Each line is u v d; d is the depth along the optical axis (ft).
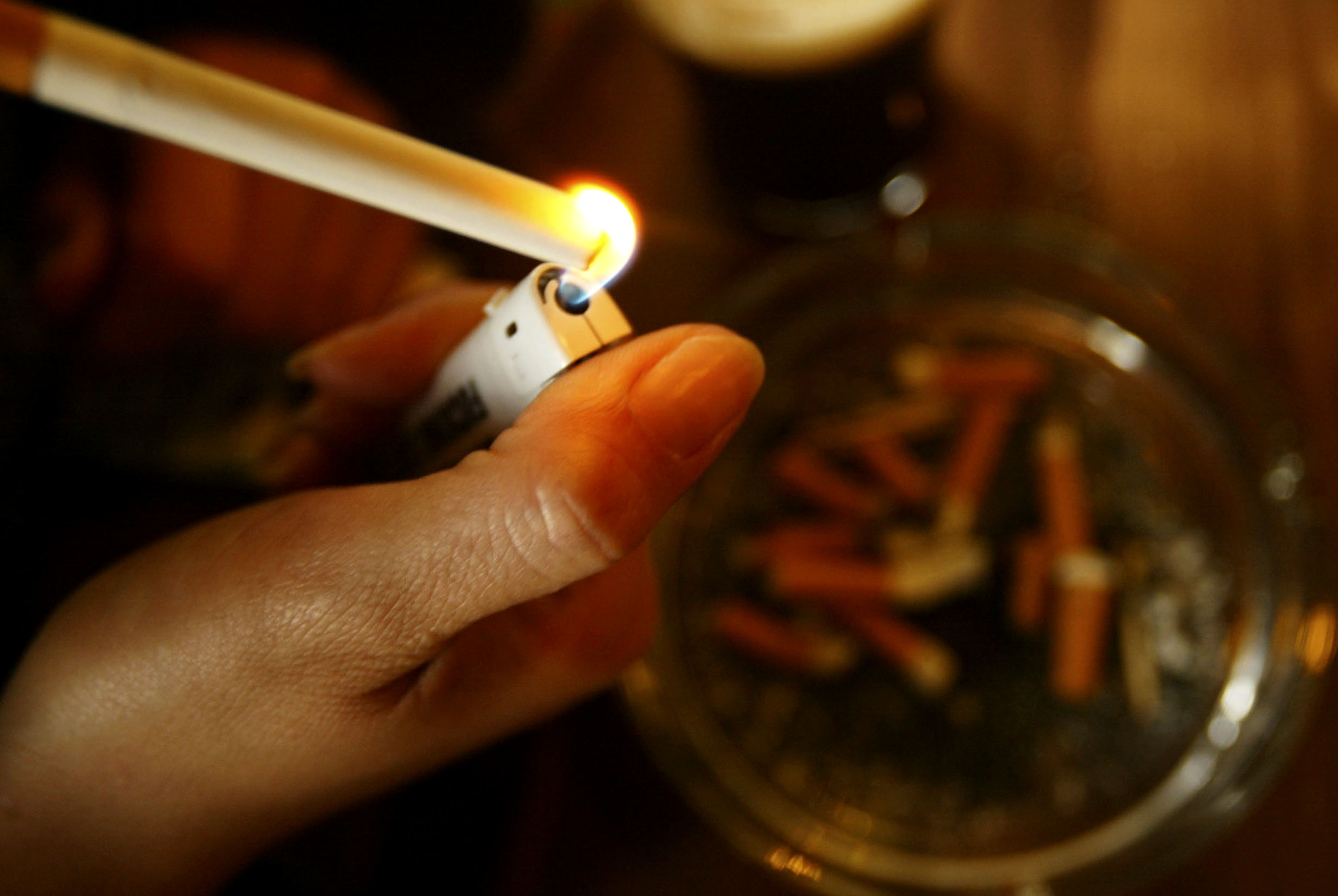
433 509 0.93
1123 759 1.29
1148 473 1.36
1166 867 1.24
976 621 1.33
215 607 0.97
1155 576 1.33
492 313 0.98
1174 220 1.47
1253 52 1.47
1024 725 1.31
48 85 0.78
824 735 1.33
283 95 0.81
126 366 1.46
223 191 1.45
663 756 1.29
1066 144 1.52
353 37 1.70
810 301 1.50
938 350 1.47
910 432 1.41
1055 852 1.27
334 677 0.98
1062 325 1.43
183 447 1.40
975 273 1.47
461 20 1.67
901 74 1.32
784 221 1.57
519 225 0.85
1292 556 1.29
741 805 1.31
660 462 0.93
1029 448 1.39
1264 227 1.43
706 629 1.38
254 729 1.00
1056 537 1.32
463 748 1.07
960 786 1.30
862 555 1.37
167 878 1.07
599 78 1.64
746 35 1.26
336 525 0.95
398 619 0.95
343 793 1.05
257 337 1.45
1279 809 1.27
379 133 0.82
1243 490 1.33
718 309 1.41
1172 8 1.50
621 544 0.92
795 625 1.36
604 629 1.08
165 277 1.42
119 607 1.00
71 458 1.46
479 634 1.03
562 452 0.91
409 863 1.31
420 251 1.55
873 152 1.43
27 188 1.52
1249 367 1.32
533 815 1.33
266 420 1.39
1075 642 1.29
